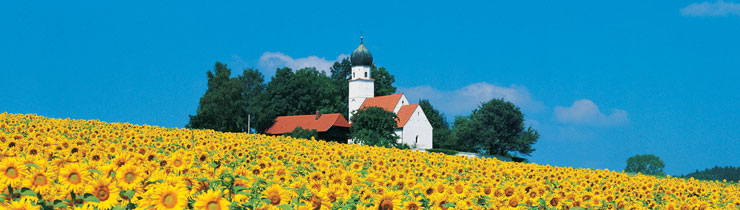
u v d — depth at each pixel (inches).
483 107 3678.6
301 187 283.3
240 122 3713.1
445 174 628.1
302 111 4288.9
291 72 4377.5
